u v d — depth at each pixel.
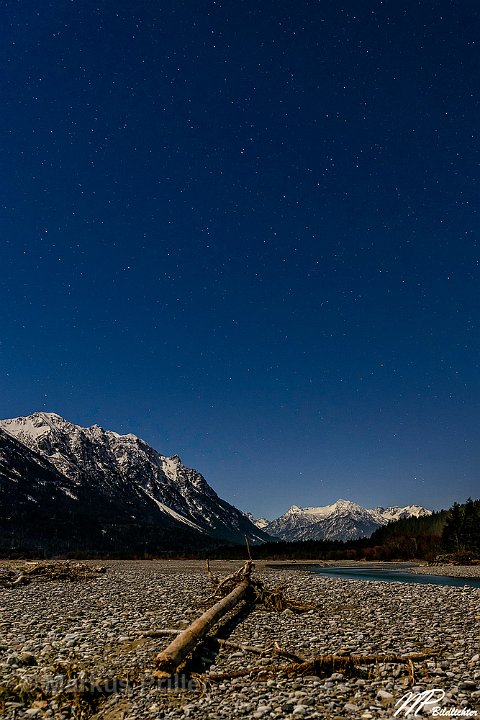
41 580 34.25
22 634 15.62
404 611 19.86
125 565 59.69
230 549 110.50
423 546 85.62
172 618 17.84
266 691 10.46
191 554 101.81
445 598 23.59
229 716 9.18
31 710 9.53
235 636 15.32
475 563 63.59
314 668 11.57
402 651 13.18
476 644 13.91
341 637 15.03
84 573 39.09
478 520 73.75
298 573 45.84
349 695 10.18
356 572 49.34
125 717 9.27
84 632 15.67
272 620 18.00
